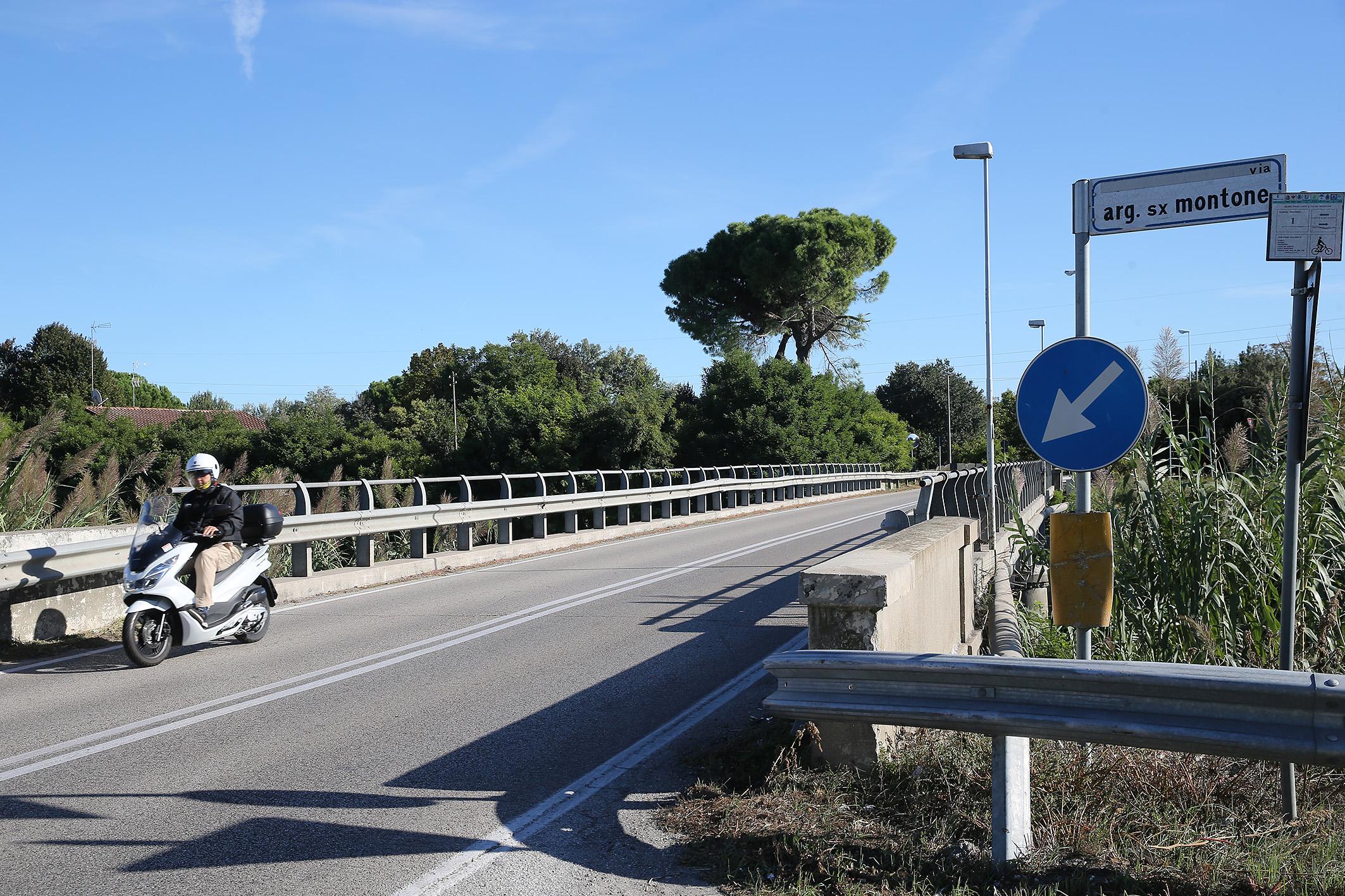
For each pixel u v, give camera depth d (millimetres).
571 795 5043
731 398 50625
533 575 13961
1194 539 7449
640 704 6832
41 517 12016
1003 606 8867
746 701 6871
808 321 56812
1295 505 4750
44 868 4141
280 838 4477
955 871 3941
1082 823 4223
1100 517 4871
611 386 86438
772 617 10195
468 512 15406
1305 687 3287
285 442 51125
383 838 4473
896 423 61000
